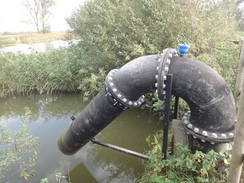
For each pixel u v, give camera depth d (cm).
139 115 512
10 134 320
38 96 711
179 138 251
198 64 202
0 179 309
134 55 500
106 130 467
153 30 483
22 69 728
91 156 371
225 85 198
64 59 710
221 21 479
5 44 1583
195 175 227
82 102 647
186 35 442
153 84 205
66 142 294
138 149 386
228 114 196
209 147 211
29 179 313
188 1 440
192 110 207
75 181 315
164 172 243
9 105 670
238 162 147
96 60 602
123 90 221
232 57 352
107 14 554
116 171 336
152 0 483
